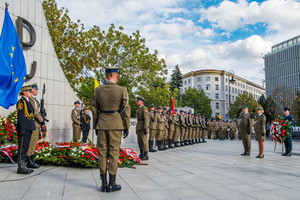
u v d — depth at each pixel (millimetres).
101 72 22312
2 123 7168
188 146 14133
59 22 20000
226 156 9336
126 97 4227
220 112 69125
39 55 10172
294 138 25672
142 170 6023
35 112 5848
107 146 4203
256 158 8930
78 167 6059
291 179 5293
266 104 39750
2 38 6445
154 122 10719
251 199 3789
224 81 70625
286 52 70312
